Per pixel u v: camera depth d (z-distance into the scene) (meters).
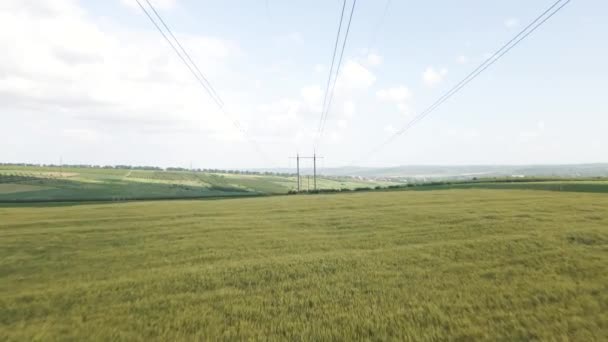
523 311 7.31
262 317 7.45
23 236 20.34
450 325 6.73
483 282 9.32
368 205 35.34
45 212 40.06
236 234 19.48
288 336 6.49
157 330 6.97
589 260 10.82
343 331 6.64
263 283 9.97
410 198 43.69
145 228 22.83
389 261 11.88
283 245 15.84
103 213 35.59
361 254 13.13
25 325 7.42
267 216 28.62
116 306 8.38
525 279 9.36
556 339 6.11
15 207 56.94
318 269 11.20
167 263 13.05
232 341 6.43
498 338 6.22
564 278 9.33
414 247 14.01
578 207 25.39
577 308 7.35
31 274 11.84
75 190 114.69
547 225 17.44
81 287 10.00
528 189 58.53
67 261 13.75
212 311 7.88
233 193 117.88
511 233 15.78
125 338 6.64
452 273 10.24
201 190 130.75
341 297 8.54
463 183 91.81
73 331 7.01
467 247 13.45
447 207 29.31
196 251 15.15
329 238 17.27
